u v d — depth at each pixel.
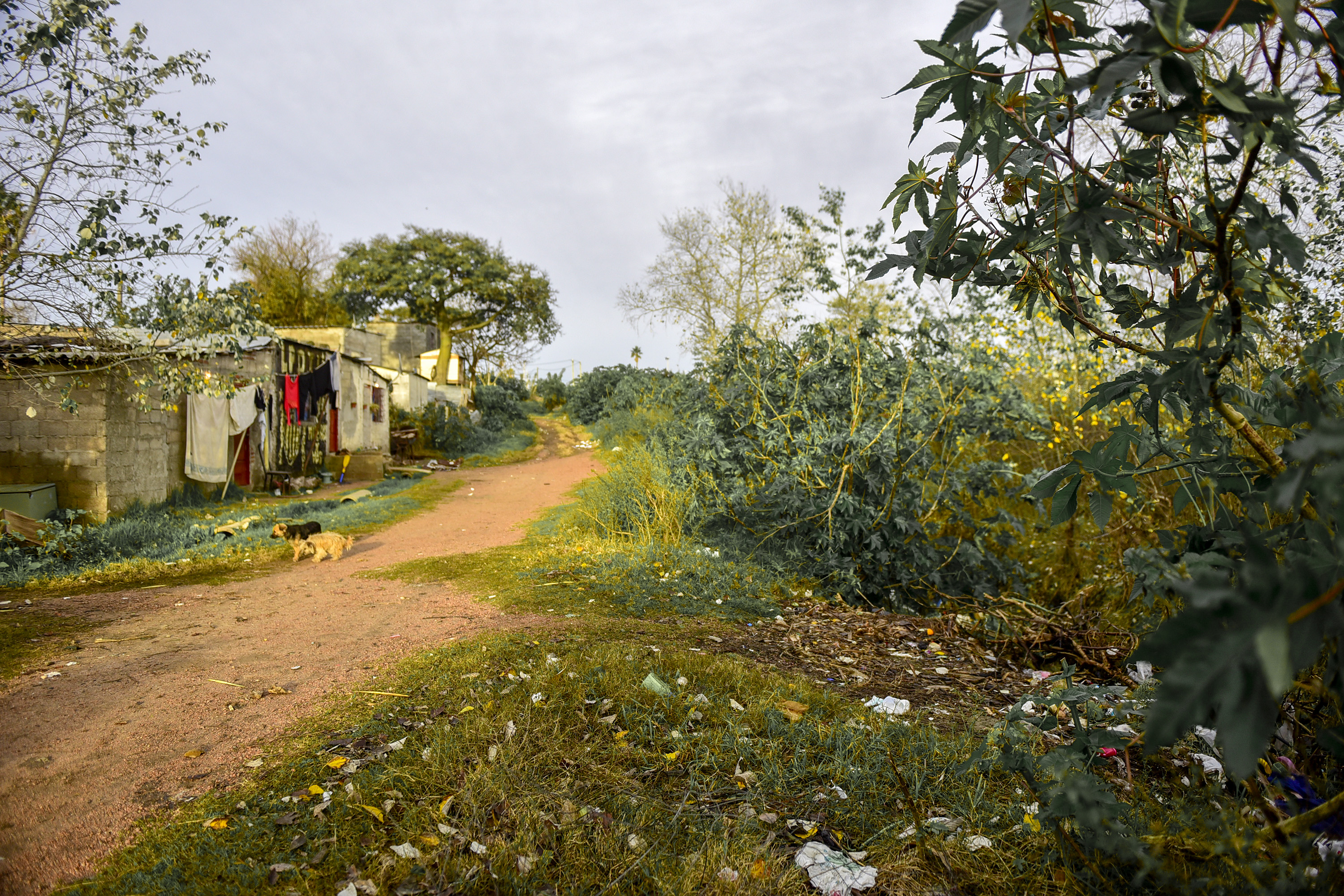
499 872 2.54
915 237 2.26
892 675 4.84
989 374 7.84
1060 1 1.47
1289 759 2.56
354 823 2.84
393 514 12.42
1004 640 5.46
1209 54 1.63
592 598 6.75
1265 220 1.69
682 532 8.97
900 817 2.90
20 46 7.06
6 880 2.59
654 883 2.50
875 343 8.70
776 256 26.95
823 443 7.76
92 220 7.58
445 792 3.04
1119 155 1.99
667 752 3.46
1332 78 1.63
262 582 7.66
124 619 6.18
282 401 15.90
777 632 5.86
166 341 10.98
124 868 2.65
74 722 3.97
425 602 6.73
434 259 42.03
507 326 48.16
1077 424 8.30
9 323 8.16
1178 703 0.91
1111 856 2.36
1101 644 5.06
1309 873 1.91
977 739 3.58
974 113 1.89
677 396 21.25
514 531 11.02
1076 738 2.63
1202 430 2.32
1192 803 2.70
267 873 2.54
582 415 38.34
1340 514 1.06
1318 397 1.85
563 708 3.88
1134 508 6.13
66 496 10.19
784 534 8.59
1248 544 0.97
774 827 2.85
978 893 2.41
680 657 4.70
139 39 7.75
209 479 12.77
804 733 3.60
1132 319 2.29
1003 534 8.27
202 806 3.06
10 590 7.21
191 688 4.48
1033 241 2.08
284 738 3.72
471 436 28.17
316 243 39.78
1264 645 0.84
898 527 7.44
